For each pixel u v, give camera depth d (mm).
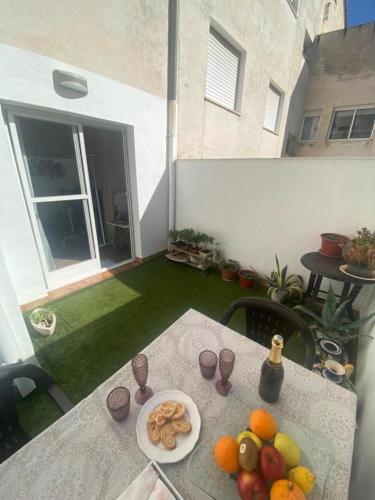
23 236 2062
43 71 1823
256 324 1285
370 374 1209
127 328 2021
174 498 521
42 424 1271
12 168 1873
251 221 2838
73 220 2609
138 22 2318
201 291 2658
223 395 776
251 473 508
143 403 747
